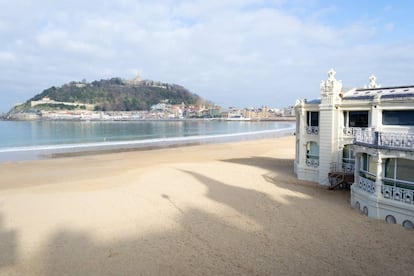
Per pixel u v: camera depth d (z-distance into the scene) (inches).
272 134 4948.3
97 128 6663.4
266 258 621.3
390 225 762.8
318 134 1226.0
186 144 3282.5
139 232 764.6
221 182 1264.8
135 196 1074.1
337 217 829.2
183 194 1088.8
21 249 683.4
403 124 953.5
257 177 1350.9
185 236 735.1
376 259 609.9
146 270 588.7
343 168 1143.6
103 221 840.3
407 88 1047.6
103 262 622.5
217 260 618.5
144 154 2386.8
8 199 1053.2
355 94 1136.8
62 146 2972.4
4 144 3225.9
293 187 1161.4
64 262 625.6
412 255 621.6
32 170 1652.3
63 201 1021.8
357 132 914.1
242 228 775.1
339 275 558.3
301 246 669.3
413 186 766.5
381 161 807.1
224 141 3673.7
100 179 1369.3
